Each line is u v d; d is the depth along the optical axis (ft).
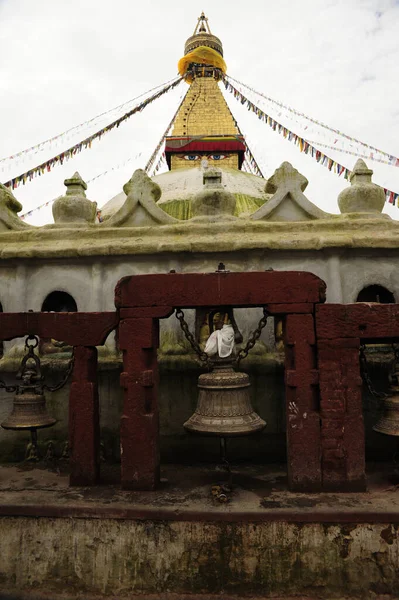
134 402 19.67
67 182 32.53
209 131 59.06
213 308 20.84
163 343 27.35
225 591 16.84
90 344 20.40
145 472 19.58
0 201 31.27
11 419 21.86
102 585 17.33
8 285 29.22
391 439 25.27
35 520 17.99
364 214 29.40
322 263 27.58
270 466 24.20
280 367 25.63
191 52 63.26
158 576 17.13
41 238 29.48
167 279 19.69
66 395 26.89
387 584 16.61
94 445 20.44
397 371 20.89
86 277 28.71
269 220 29.60
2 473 22.79
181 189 44.68
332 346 19.15
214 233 28.43
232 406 19.58
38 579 17.67
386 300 28.68
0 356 29.22
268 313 19.65
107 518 17.58
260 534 17.02
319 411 19.34
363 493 18.75
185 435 25.82
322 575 16.75
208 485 20.40
